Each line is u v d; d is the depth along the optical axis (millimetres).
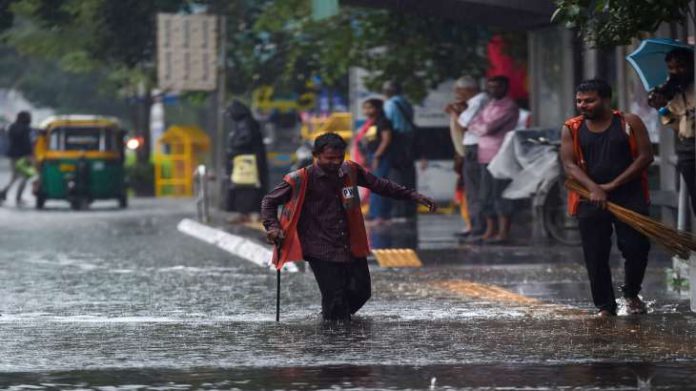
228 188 57812
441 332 23500
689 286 28641
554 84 46219
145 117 105062
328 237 25891
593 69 44188
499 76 44781
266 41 68688
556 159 43031
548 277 34312
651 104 29750
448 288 32062
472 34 60031
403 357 20953
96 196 81312
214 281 35156
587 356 20781
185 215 72062
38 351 21859
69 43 85062
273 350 21781
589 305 28297
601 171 25812
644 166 25703
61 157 80938
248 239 45781
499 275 34938
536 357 20766
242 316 27594
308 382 18984
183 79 67750
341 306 25734
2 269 39531
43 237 54219
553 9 43125
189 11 70062
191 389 18578
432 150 64625
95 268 39688
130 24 68562
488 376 19250
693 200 30016
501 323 24578
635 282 26297
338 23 63250
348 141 70062
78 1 67812
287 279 35406
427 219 59531
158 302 30469
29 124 87125
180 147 104250
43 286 34406
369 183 26219
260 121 86375
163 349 21984
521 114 49469
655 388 18234
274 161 84500
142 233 56781
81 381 19234
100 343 22672
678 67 29062
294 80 67188
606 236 26109
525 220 55156
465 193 47406
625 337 22500
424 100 64375
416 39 60562
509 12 44094
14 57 133750
